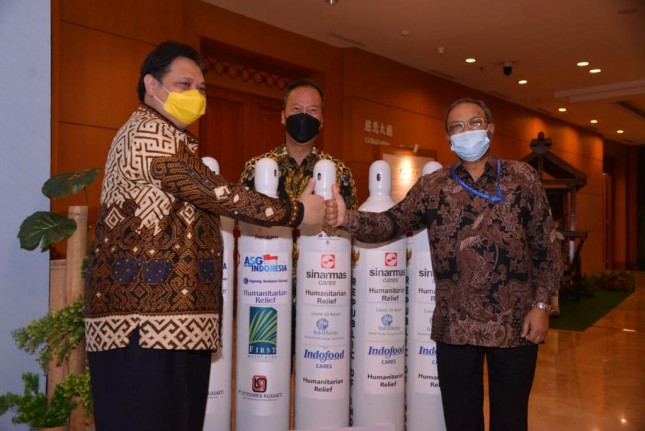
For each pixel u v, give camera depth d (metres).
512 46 8.67
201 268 1.72
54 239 2.92
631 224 19.64
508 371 2.20
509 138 12.70
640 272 18.27
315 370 2.37
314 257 2.37
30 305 3.12
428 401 2.46
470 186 2.23
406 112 9.67
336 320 2.38
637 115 14.23
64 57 5.44
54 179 3.05
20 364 3.13
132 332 1.63
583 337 6.79
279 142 8.32
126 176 1.66
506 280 2.17
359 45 8.62
